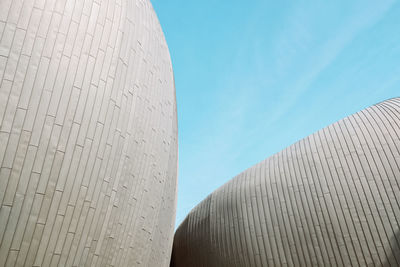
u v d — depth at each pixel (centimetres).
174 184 1499
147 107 1127
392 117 1947
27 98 812
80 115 892
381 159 1841
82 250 913
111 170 972
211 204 2389
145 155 1126
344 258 1764
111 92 968
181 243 2522
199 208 2511
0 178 770
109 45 976
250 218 2094
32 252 813
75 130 880
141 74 1101
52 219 842
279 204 2019
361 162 1873
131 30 1067
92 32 941
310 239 1866
